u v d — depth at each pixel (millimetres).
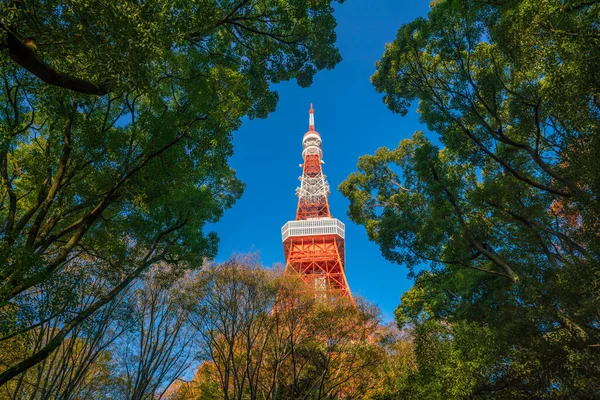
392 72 15844
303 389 24141
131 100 14539
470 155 15250
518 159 15492
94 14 8336
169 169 12500
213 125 13203
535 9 10805
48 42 9078
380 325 24500
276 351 21406
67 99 11859
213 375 24391
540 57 11672
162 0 9094
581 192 11148
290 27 14219
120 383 19750
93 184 12648
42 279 10484
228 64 15141
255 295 20859
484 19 13484
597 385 11781
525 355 12797
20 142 14289
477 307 15984
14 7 7805
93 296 15516
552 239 14664
